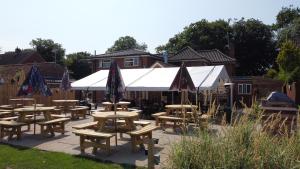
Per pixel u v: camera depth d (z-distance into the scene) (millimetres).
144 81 18641
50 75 46875
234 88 34594
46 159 7578
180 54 38688
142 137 9188
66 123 14484
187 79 14352
